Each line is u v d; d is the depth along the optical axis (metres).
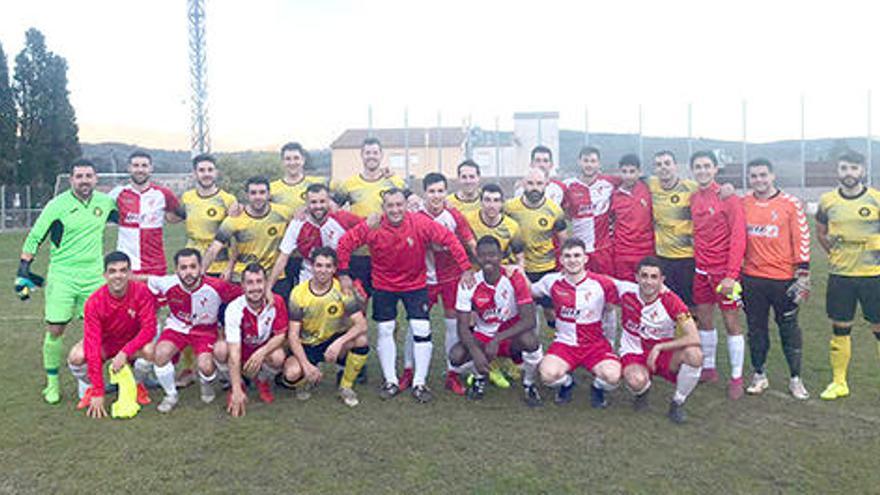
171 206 6.67
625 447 4.39
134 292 5.23
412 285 5.65
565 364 5.22
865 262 5.30
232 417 5.04
